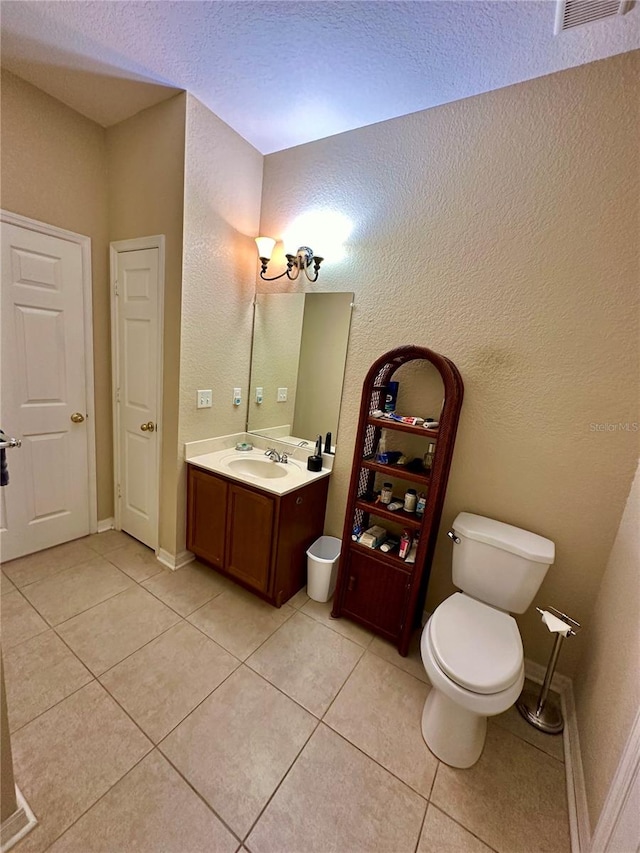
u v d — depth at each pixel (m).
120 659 1.60
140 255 2.10
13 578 2.04
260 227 2.35
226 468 2.10
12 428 2.05
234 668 1.61
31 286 2.00
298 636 1.83
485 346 1.69
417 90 1.62
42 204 1.97
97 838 1.02
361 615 1.90
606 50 1.33
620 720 1.02
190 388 2.12
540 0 1.18
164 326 2.06
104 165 2.20
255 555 1.97
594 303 1.46
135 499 2.47
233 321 2.31
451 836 1.11
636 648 1.03
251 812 1.11
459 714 1.28
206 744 1.29
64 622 1.77
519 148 1.53
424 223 1.78
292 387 2.32
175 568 2.27
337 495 2.24
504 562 1.54
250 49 1.50
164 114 1.86
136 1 1.31
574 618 1.62
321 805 1.15
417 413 1.91
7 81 1.76
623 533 1.39
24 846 0.99
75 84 1.80
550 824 1.16
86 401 2.37
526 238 1.56
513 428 1.67
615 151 1.37
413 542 1.88
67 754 1.21
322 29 1.37
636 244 1.37
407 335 1.89
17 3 1.33
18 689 1.42
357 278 2.00
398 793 1.20
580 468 1.55
